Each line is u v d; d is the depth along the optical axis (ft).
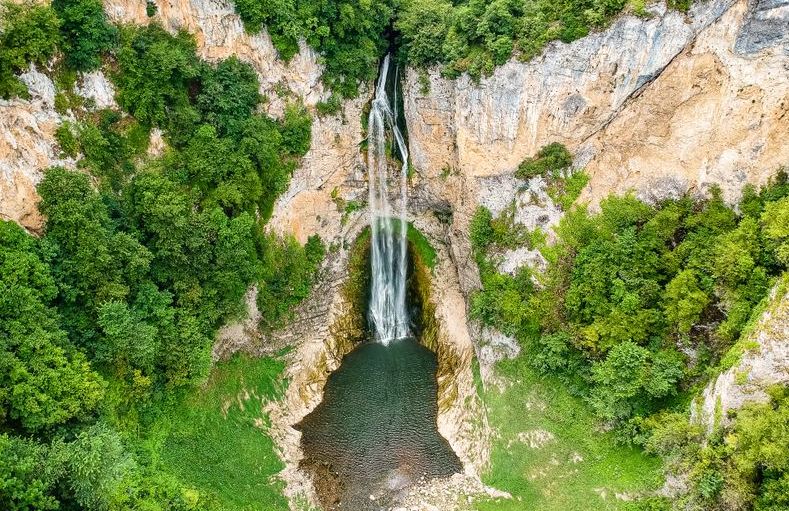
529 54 103.65
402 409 118.42
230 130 107.86
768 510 66.90
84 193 83.97
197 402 99.45
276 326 120.16
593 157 105.19
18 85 79.25
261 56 112.57
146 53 95.20
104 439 73.00
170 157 100.53
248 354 113.60
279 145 116.78
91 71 89.97
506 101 108.99
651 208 100.83
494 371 112.06
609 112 101.14
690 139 95.55
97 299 84.17
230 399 105.60
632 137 100.83
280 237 122.21
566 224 106.73
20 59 79.00
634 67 96.12
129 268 86.89
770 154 89.40
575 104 102.94
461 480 101.76
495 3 106.01
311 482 101.09
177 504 80.84
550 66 102.68
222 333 107.55
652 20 92.48
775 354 71.61
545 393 103.09
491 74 108.78
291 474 101.35
